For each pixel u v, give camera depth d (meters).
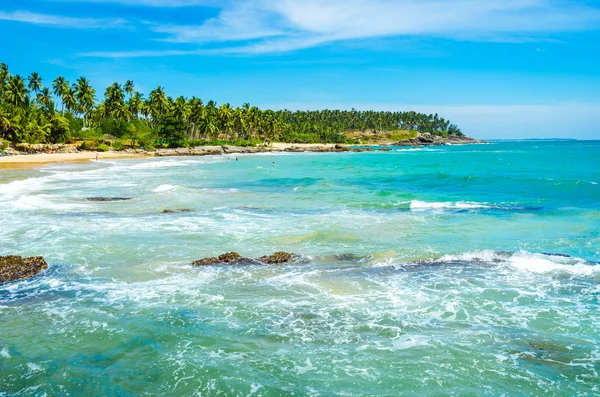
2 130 75.25
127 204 23.64
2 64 87.44
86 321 8.80
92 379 6.73
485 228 17.81
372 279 11.55
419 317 9.16
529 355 7.55
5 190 28.81
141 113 117.19
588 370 7.07
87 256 13.45
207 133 123.06
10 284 11.01
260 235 16.47
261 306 9.69
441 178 39.19
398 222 18.98
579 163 61.25
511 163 63.06
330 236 16.19
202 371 6.93
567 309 9.53
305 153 117.56
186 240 15.63
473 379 6.80
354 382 6.68
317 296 10.34
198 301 9.95
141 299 10.05
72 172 45.03
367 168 55.53
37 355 7.46
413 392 6.45
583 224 18.27
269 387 6.52
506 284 11.11
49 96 97.88
